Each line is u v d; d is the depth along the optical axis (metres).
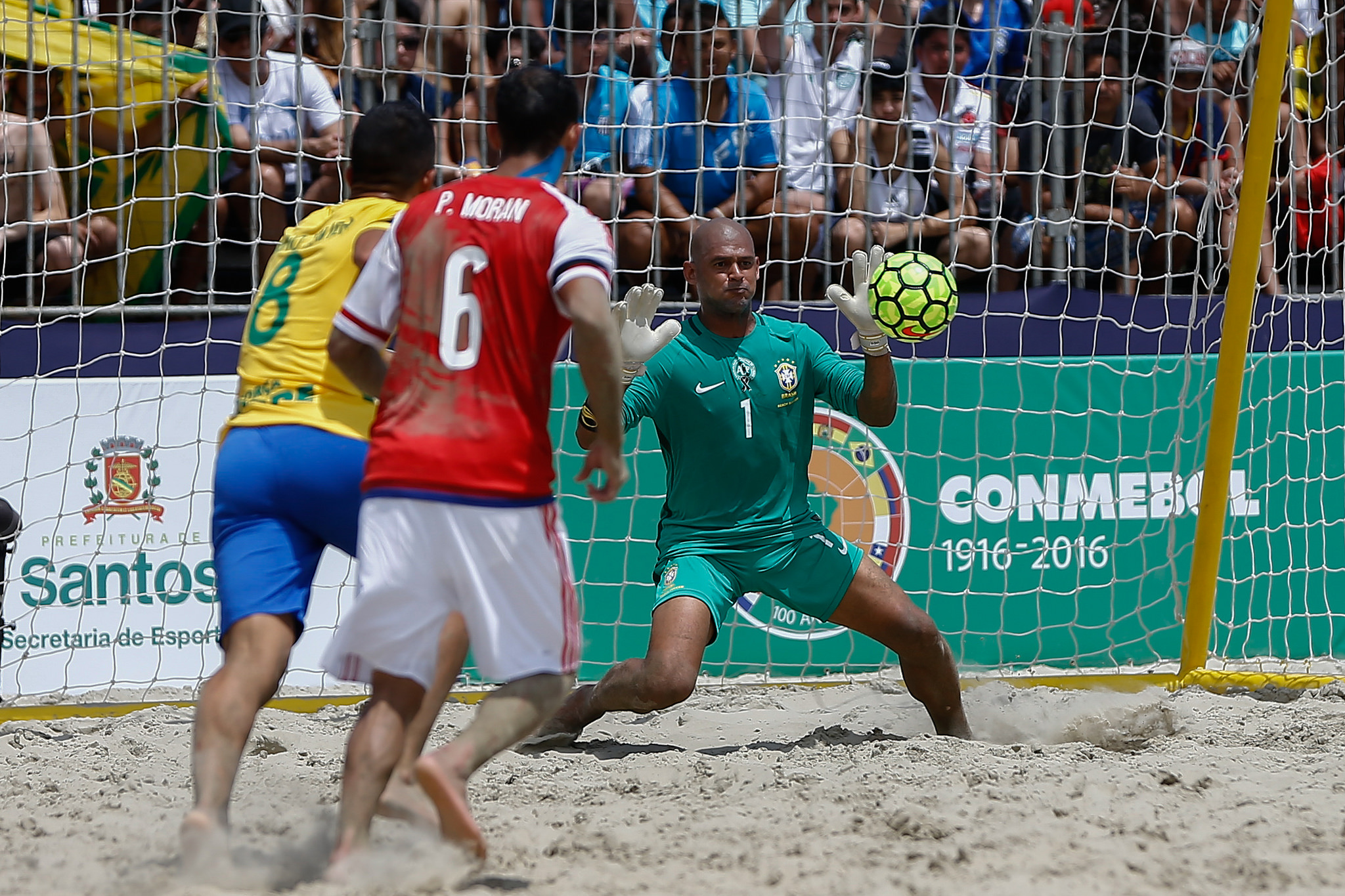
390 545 10.12
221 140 24.12
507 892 10.27
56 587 21.89
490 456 10.18
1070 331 23.48
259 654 10.88
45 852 11.66
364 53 24.80
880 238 25.27
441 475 10.10
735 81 24.98
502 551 10.13
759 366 16.47
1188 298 23.69
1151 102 25.59
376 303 10.79
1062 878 10.58
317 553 11.58
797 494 16.81
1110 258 25.50
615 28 25.03
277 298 11.79
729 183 25.11
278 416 11.34
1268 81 19.70
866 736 17.42
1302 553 23.83
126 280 24.39
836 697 20.92
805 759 15.47
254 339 11.76
